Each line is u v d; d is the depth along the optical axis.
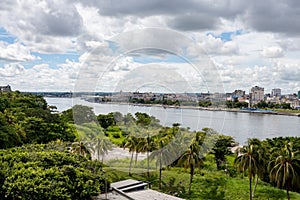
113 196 18.69
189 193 32.84
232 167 42.75
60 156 19.20
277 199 33.19
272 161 33.56
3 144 28.06
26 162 18.28
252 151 32.25
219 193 33.88
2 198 16.77
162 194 20.97
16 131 33.50
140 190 21.02
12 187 15.70
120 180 21.12
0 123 30.41
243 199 33.03
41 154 19.03
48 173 16.69
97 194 18.09
